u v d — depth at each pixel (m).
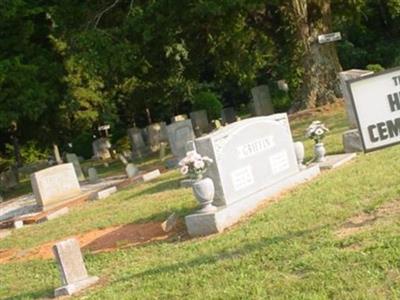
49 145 38.66
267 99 31.08
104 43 25.73
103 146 44.16
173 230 11.66
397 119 4.09
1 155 44.41
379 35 47.72
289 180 12.54
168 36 28.31
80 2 28.03
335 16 32.47
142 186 18.75
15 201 27.16
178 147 22.16
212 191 10.81
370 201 9.29
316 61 28.19
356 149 14.67
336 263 6.85
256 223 10.00
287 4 28.36
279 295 6.41
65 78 30.91
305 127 22.83
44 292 9.65
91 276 9.55
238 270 7.62
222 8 24.95
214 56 32.78
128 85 41.38
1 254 14.30
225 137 11.45
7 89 28.09
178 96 44.34
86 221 15.23
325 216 9.19
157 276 8.45
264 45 32.50
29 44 30.38
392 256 6.57
